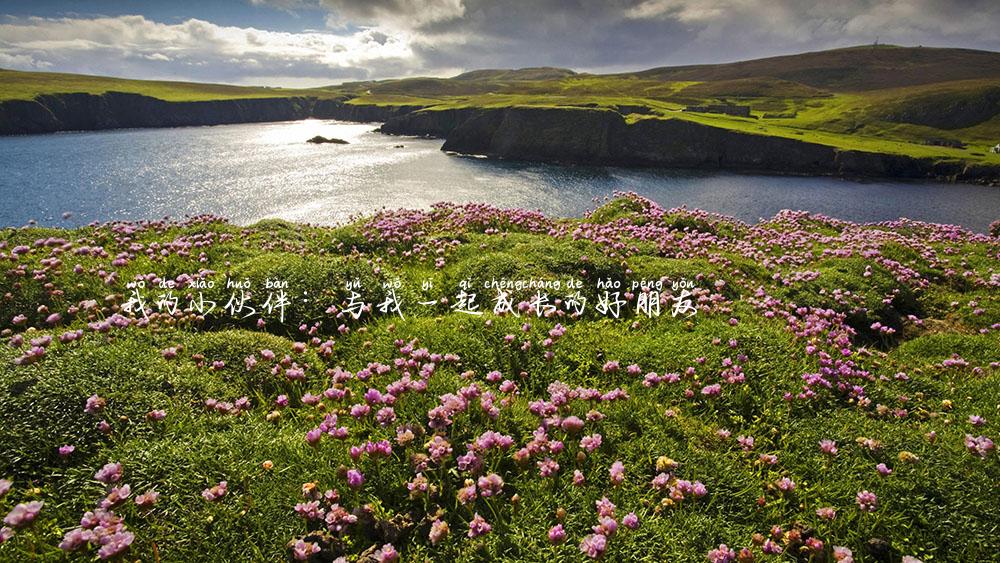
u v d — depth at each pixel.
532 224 19.70
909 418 7.83
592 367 8.80
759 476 6.30
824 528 5.55
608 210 25.12
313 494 5.21
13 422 5.78
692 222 22.97
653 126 100.00
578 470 5.72
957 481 6.00
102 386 6.46
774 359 8.59
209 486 5.38
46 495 5.29
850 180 81.56
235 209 54.38
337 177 73.50
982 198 66.50
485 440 5.65
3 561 4.43
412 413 6.55
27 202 54.56
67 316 9.55
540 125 104.88
